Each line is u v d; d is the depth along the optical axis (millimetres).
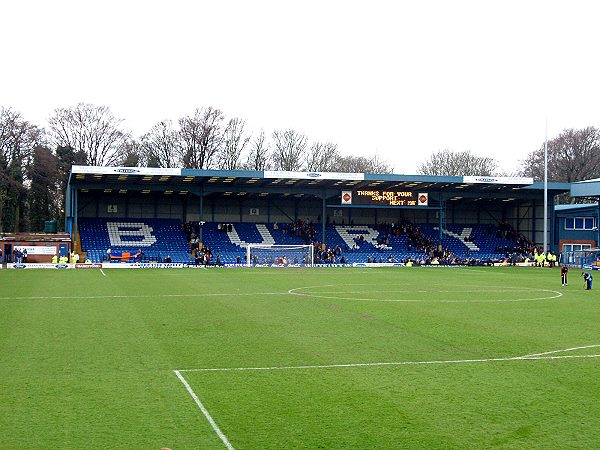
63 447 12398
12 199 89125
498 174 116562
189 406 15031
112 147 97750
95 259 70188
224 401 15453
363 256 78750
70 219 72938
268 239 80438
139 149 102500
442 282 50875
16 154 88875
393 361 19922
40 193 92875
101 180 71750
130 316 29328
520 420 14219
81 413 14422
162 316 29438
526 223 87625
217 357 20312
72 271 60312
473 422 14062
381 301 36500
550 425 13906
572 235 84000
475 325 27484
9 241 67688
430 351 21531
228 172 68438
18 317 28672
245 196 82812
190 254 74375
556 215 84750
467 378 17797
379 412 14680
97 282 47375
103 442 12680
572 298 39250
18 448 12320
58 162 92562
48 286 43781
